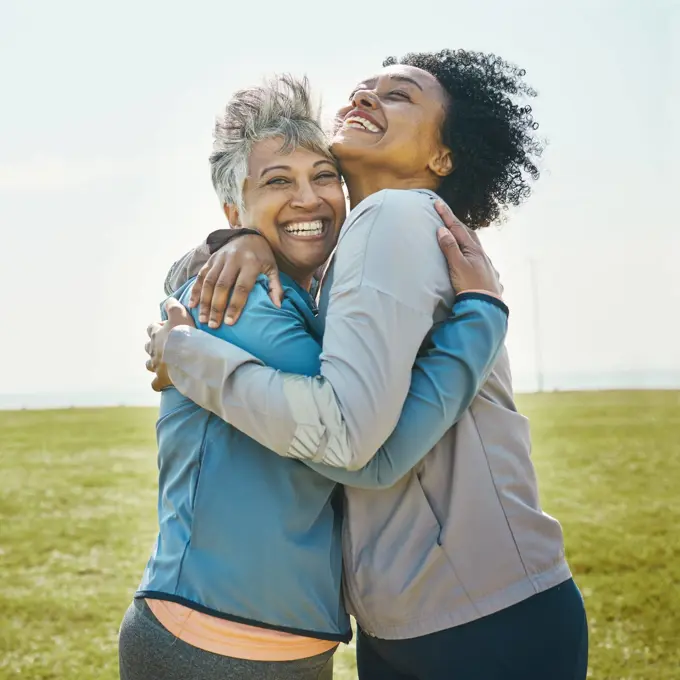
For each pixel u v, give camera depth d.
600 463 9.69
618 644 4.21
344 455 1.62
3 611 4.99
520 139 2.25
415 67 2.17
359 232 1.76
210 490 1.74
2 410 18.39
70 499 8.51
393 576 1.78
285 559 1.72
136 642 1.74
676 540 6.15
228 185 2.03
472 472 1.80
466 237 1.84
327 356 1.68
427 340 1.80
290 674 1.72
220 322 1.78
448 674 1.78
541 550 1.83
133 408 19.22
